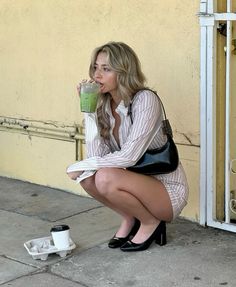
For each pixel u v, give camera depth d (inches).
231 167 168.6
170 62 175.3
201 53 166.1
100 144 157.3
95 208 194.7
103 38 191.3
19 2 213.5
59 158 212.2
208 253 156.0
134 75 149.9
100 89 151.3
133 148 147.2
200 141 170.4
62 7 200.8
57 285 142.2
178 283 140.3
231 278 141.9
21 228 179.5
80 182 155.4
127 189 148.8
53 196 208.1
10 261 156.1
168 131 152.0
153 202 152.0
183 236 167.5
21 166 226.2
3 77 224.8
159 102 151.9
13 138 226.8
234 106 168.9
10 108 224.7
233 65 166.7
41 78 211.9
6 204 201.8
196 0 167.0
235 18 157.6
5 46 221.6
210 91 165.3
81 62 199.2
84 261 154.1
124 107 151.8
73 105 203.9
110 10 187.5
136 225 162.4
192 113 172.7
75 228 177.6
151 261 152.2
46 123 213.0
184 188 156.2
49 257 157.1
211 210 171.5
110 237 169.2
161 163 149.6
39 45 210.2
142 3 178.7
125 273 146.6
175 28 172.6
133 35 182.7
